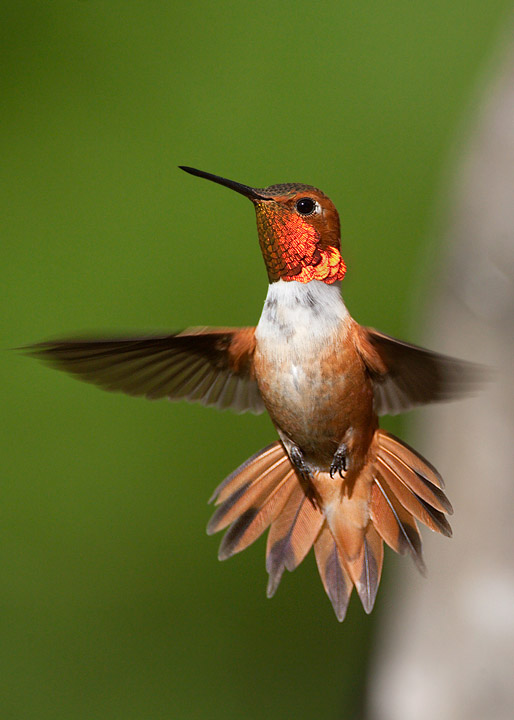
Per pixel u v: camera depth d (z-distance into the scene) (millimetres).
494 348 5941
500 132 6805
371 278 11234
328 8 12336
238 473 4609
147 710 10453
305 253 4277
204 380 4535
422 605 5355
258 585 11078
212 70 12344
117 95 12414
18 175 12156
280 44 12281
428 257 7234
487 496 5473
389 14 12234
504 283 6121
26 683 10570
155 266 11688
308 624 10945
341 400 4266
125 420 11328
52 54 12633
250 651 10781
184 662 10766
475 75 11789
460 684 4957
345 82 11992
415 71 11945
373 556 4488
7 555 11039
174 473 11234
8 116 12367
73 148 12211
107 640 10742
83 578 10969
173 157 12031
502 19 11906
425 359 4160
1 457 11242
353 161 11664
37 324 11562
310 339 4219
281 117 11977
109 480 11203
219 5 12594
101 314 11555
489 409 5727
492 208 6422
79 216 11945
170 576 11047
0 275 11750
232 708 10508
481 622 5105
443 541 5520
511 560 5270
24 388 11359
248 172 11805
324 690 10602
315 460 4496
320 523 4547
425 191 11492
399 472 4477
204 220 11797
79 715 10523
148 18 12680
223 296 11508
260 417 11359
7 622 10797
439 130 11656
